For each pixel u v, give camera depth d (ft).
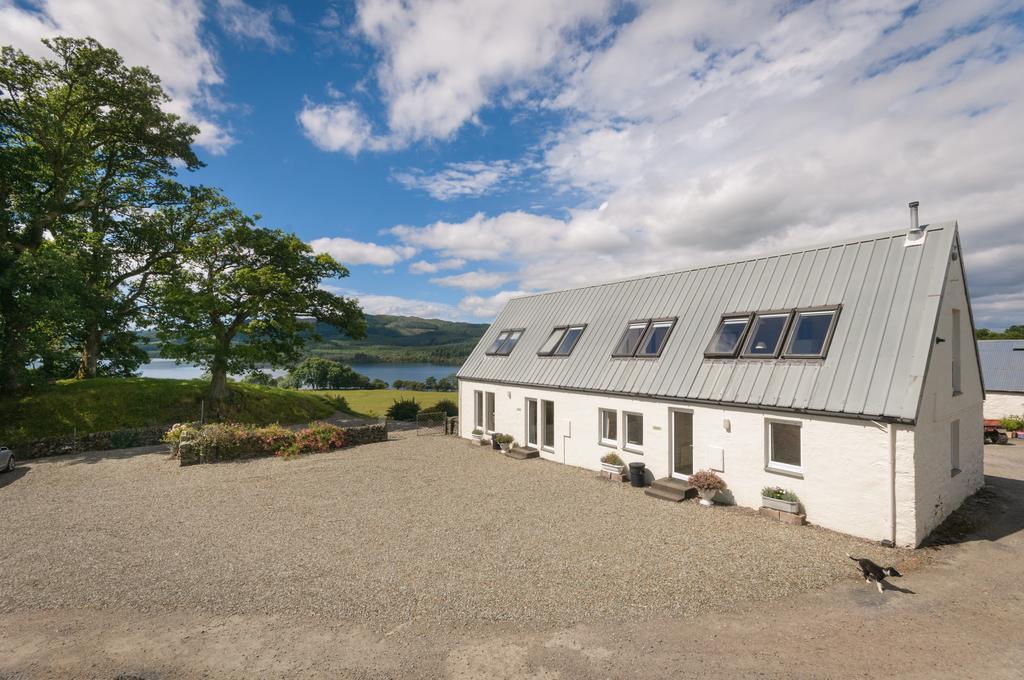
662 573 26.66
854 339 34.09
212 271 94.02
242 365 91.61
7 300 69.41
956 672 17.72
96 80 79.56
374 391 180.55
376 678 18.07
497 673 18.24
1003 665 18.08
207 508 40.22
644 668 18.38
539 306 72.43
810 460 33.58
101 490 46.60
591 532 33.42
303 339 102.63
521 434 62.69
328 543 32.07
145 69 84.02
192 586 25.98
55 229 88.02
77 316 72.74
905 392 29.60
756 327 41.22
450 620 22.17
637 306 55.36
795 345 37.58
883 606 22.66
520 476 49.80
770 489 35.29
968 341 39.91
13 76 72.54
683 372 43.75
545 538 32.48
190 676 18.37
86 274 86.94
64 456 65.05
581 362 55.62
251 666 18.93
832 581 25.22
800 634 20.48
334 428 68.64
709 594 24.12
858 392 31.58
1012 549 29.04
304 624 22.03
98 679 18.19
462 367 76.48
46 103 78.38
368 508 39.70
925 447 30.35
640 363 48.65
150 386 93.97
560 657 19.22
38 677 18.33
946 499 33.99
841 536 31.24
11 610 23.61
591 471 51.57
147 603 24.17
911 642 19.71
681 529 33.50
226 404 96.89
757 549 29.58
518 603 23.65
